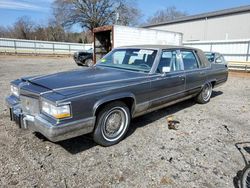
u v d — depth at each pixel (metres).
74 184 2.59
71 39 52.44
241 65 15.57
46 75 3.75
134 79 3.69
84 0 40.22
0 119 4.41
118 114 3.54
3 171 2.76
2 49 27.44
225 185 2.63
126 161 3.09
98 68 4.41
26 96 3.14
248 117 5.07
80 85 3.15
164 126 4.37
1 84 8.21
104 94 3.17
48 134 2.72
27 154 3.17
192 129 4.27
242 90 8.52
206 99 6.06
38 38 52.50
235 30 24.02
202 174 2.84
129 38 12.46
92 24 41.78
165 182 2.67
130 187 2.57
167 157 3.22
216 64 6.34
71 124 2.83
